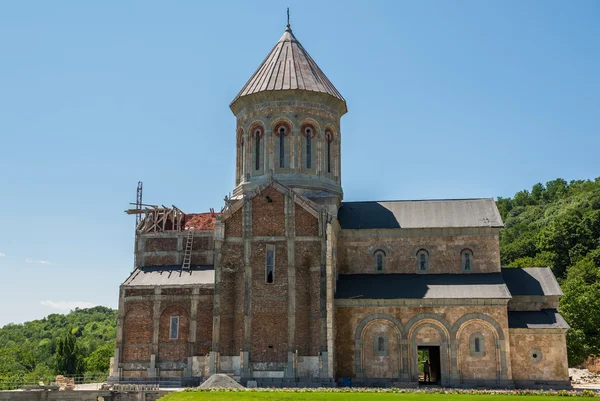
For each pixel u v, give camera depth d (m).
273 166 59.50
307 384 50.12
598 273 101.19
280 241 53.00
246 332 51.59
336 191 61.16
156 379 54.94
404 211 60.78
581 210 135.25
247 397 37.19
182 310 56.25
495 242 57.19
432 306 52.78
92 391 49.62
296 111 60.16
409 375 51.97
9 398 48.66
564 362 51.62
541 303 55.16
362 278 57.16
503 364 51.16
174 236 61.69
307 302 52.03
